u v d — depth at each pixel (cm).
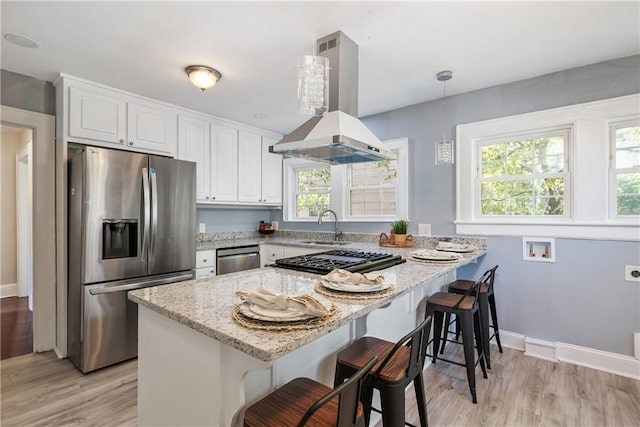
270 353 81
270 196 430
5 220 441
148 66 242
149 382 135
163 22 186
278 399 108
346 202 384
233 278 166
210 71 245
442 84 279
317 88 176
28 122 254
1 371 236
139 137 297
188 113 338
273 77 261
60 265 261
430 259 222
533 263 263
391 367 129
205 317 106
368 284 137
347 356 138
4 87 245
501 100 279
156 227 272
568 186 256
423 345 208
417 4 171
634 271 225
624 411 184
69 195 256
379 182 361
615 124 237
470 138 295
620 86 232
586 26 193
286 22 187
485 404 192
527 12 179
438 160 266
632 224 225
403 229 319
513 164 282
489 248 283
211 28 193
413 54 226
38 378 226
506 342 275
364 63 240
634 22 188
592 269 239
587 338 241
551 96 257
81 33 198
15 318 351
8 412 186
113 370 239
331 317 105
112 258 248
